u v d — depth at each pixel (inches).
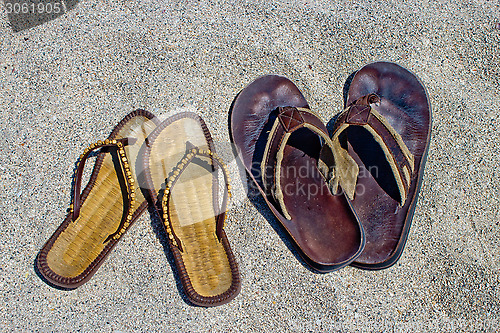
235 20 56.7
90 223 49.0
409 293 51.6
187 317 49.8
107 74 54.4
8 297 49.1
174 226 50.1
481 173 54.6
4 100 53.4
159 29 55.8
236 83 54.9
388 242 49.9
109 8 56.1
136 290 50.0
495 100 56.8
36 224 50.7
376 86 54.5
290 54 56.2
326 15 57.7
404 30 57.9
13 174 51.6
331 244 48.3
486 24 58.8
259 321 50.1
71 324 49.1
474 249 52.6
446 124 55.6
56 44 54.9
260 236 51.9
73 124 53.1
